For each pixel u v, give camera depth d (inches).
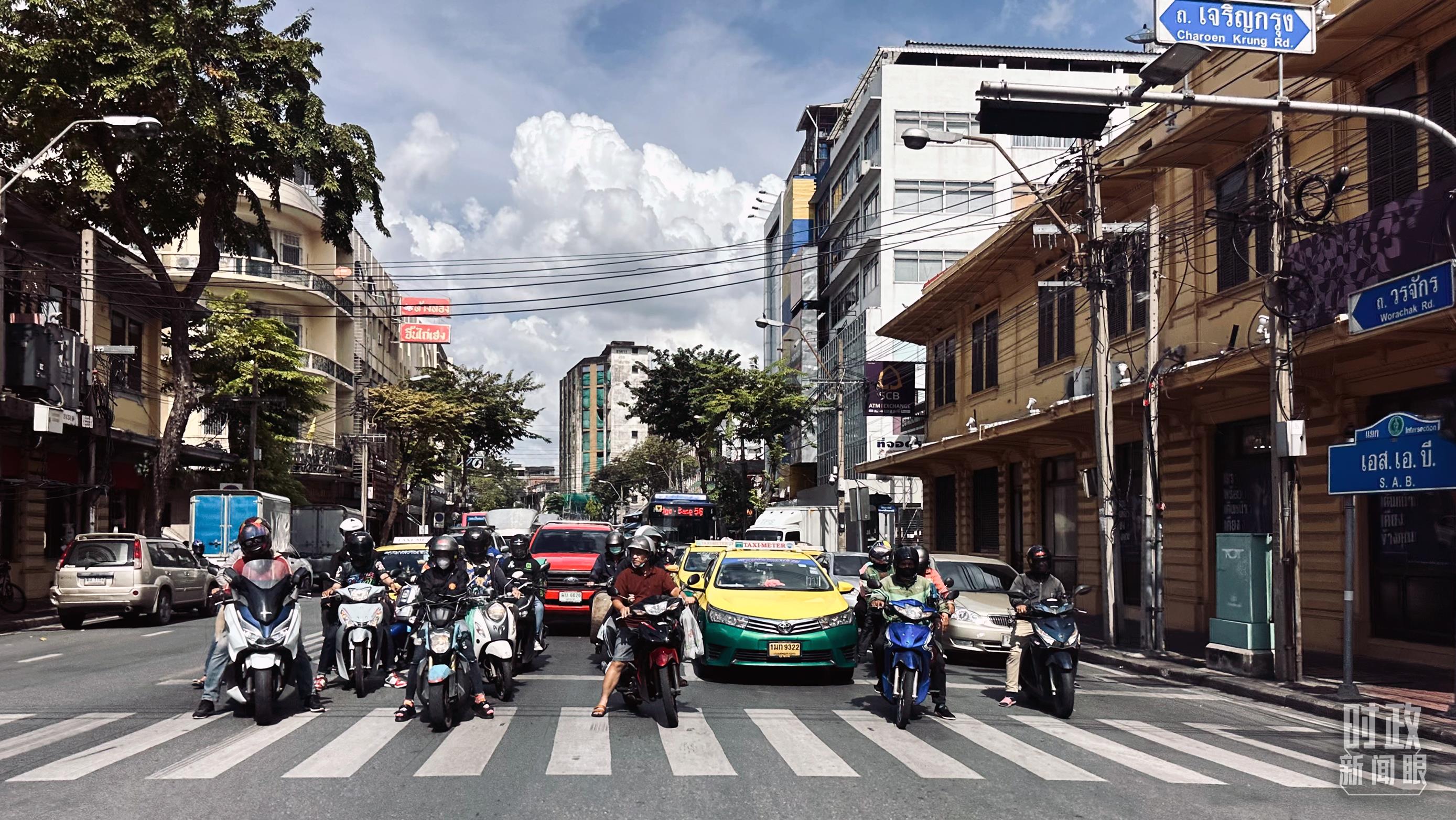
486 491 4153.5
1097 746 330.3
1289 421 485.7
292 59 1043.9
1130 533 821.9
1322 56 517.7
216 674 366.6
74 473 1096.8
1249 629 498.6
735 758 298.7
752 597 478.6
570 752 304.3
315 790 256.5
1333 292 481.1
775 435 1788.9
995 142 617.6
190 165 1014.4
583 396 6791.3
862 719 374.0
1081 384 759.1
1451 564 510.9
